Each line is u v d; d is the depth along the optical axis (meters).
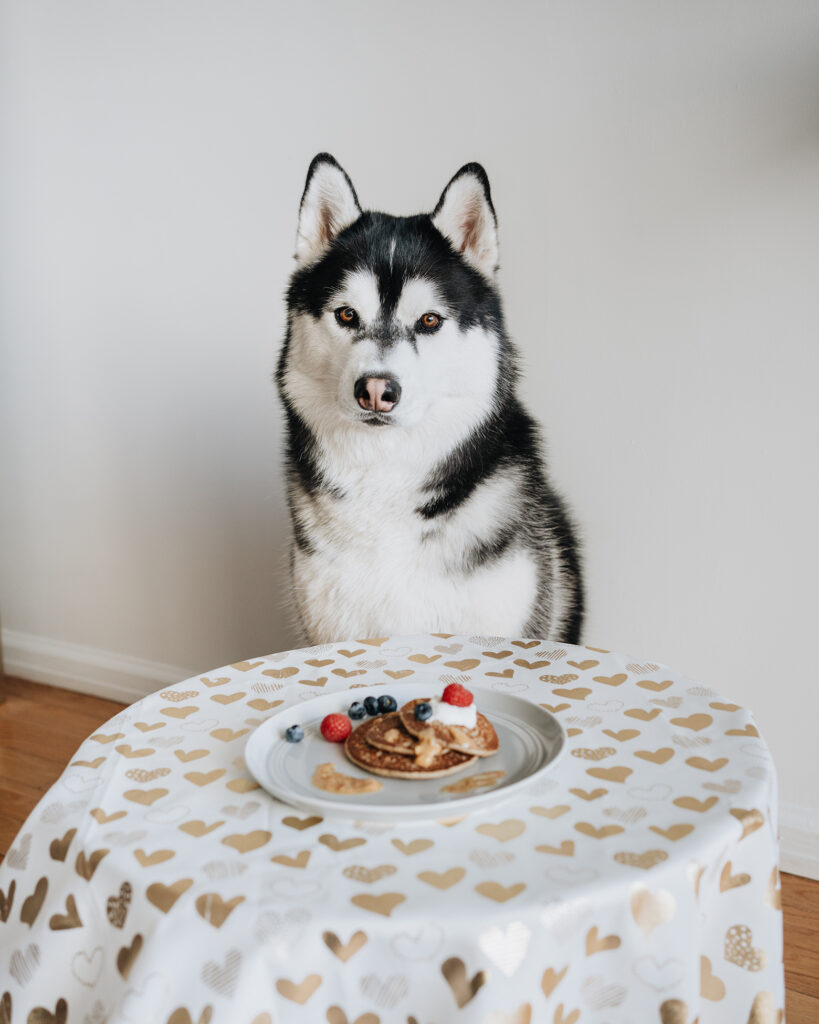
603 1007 0.82
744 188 1.78
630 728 1.14
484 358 1.99
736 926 0.92
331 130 2.21
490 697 1.20
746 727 1.13
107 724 1.21
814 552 1.86
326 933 0.76
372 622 2.15
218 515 2.59
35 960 0.88
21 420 2.93
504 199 2.02
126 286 2.61
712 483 1.92
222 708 1.26
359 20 2.12
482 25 1.98
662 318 1.90
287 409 2.19
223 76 2.33
